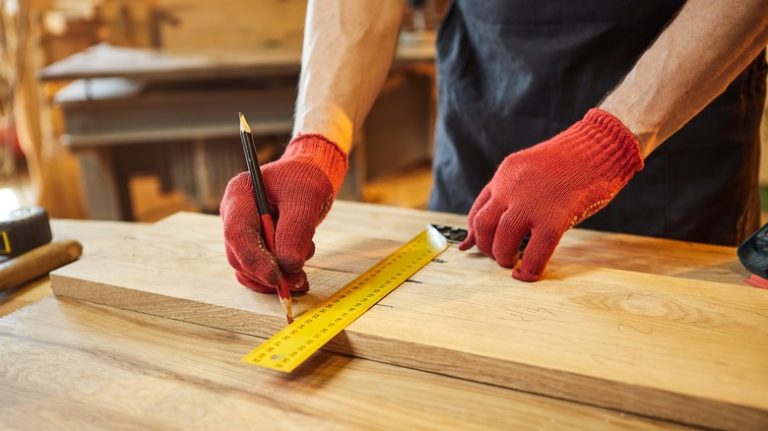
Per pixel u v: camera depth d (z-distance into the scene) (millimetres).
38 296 1187
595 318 911
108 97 2605
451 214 1430
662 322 897
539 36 1354
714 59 971
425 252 1159
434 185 1638
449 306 955
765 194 2912
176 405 820
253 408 810
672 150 1326
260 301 997
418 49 2693
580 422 772
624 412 788
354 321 922
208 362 914
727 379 774
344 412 798
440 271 1073
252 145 987
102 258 1174
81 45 2898
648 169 1356
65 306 1093
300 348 871
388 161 3758
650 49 1039
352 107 1216
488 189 1075
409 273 1068
